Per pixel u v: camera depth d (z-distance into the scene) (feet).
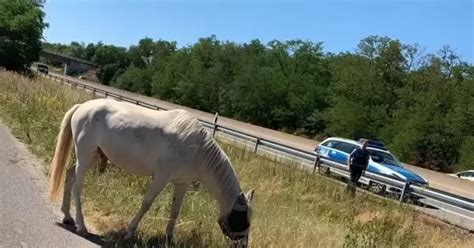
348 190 49.34
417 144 173.17
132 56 469.57
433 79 186.70
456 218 48.14
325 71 263.29
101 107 22.34
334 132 212.23
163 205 26.94
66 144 23.43
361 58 216.95
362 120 202.69
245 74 273.33
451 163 172.14
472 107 169.37
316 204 44.45
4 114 54.90
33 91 69.72
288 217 34.04
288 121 252.62
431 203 51.13
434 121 171.83
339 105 212.02
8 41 202.59
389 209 44.45
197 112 176.96
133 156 21.68
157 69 397.39
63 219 22.97
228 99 291.99
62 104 57.88
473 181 91.30
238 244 21.52
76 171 22.50
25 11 208.85
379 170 61.21
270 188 44.78
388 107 207.82
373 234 32.96
